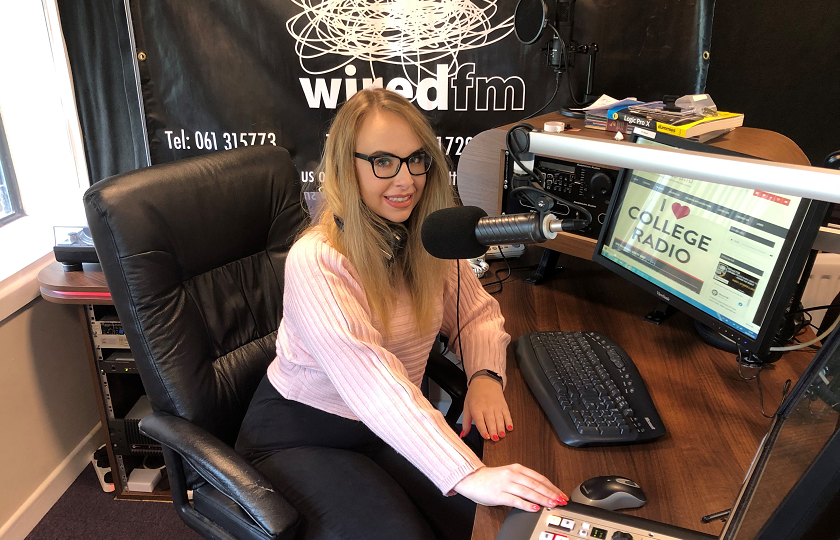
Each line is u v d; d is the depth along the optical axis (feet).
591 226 4.93
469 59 6.42
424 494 4.07
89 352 5.90
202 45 6.33
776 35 6.23
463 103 6.59
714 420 3.46
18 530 5.94
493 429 3.43
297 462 3.90
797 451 2.02
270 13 6.24
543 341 4.17
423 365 4.32
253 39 6.32
